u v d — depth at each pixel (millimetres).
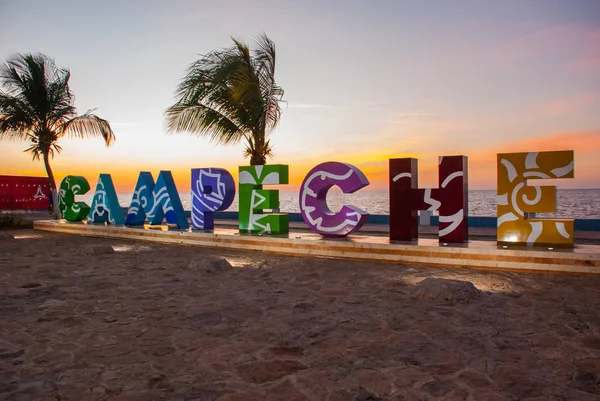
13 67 16781
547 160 7637
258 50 11367
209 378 3531
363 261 8836
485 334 4461
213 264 8125
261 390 3309
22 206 25703
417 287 6160
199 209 11773
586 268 7016
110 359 3953
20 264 9125
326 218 9562
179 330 4762
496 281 6809
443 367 3662
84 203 15164
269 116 11602
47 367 3787
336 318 5121
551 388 3244
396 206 9000
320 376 3537
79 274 7996
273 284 7000
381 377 3494
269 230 10641
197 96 11398
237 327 4840
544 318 4938
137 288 6820
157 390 3328
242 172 11086
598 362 3715
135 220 13461
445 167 8516
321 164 9555
